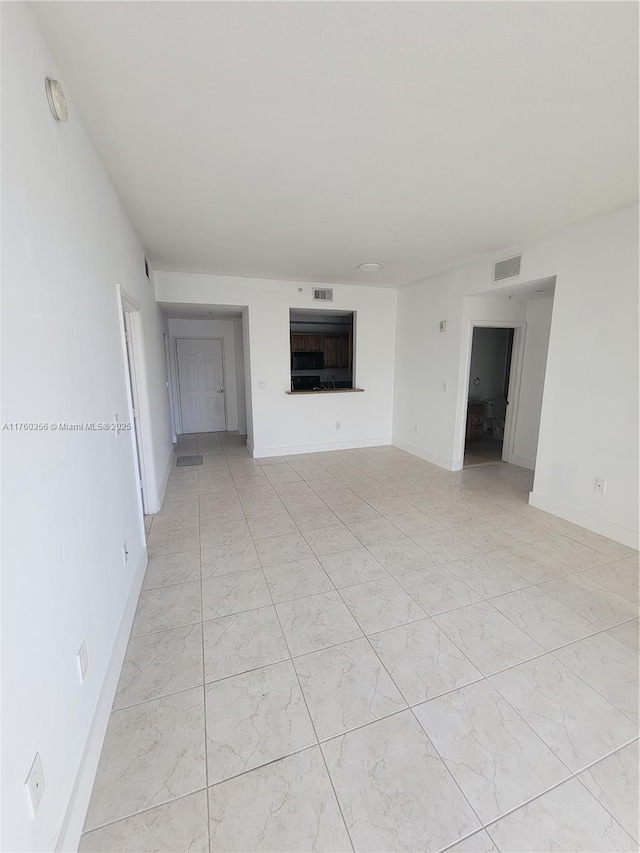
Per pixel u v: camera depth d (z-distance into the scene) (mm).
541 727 1467
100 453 1708
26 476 969
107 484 1796
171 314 5891
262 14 1184
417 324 5234
